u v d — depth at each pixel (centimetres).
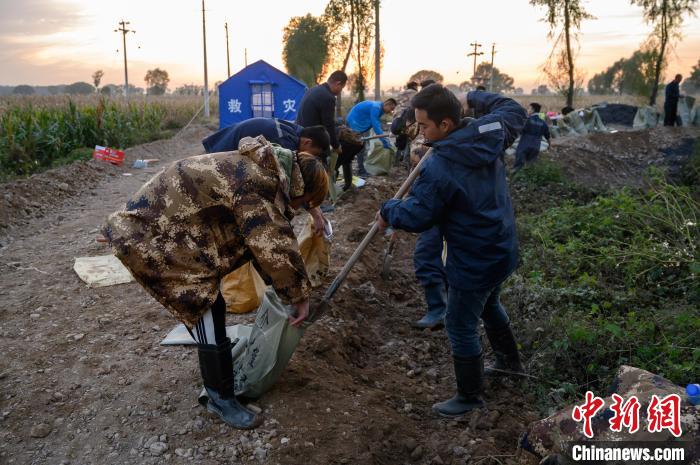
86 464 275
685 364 352
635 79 2655
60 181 902
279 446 284
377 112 937
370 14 2627
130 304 450
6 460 278
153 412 309
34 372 348
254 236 263
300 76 3625
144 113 1961
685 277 496
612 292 470
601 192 1030
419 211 295
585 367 379
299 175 289
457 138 291
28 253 589
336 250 576
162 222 266
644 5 2412
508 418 331
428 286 446
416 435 315
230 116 1950
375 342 432
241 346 332
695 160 1320
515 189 1022
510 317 454
